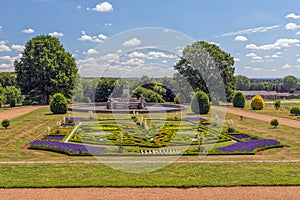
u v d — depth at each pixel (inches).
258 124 855.7
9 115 1069.1
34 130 722.2
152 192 293.9
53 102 1091.3
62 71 1700.3
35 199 275.6
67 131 696.4
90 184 310.3
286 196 285.0
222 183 315.6
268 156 452.4
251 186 309.6
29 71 1672.0
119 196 283.7
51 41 1752.0
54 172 351.6
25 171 355.3
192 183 314.7
